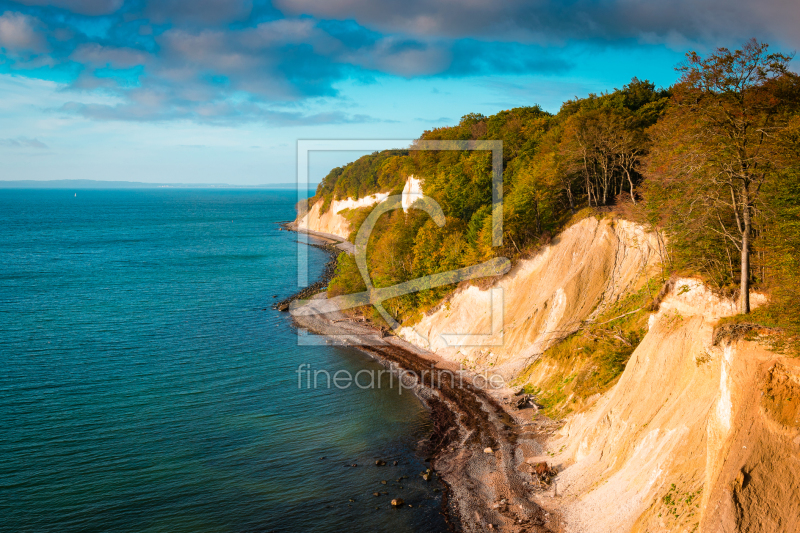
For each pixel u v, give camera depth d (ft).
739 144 86.58
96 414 133.90
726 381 67.21
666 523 67.26
